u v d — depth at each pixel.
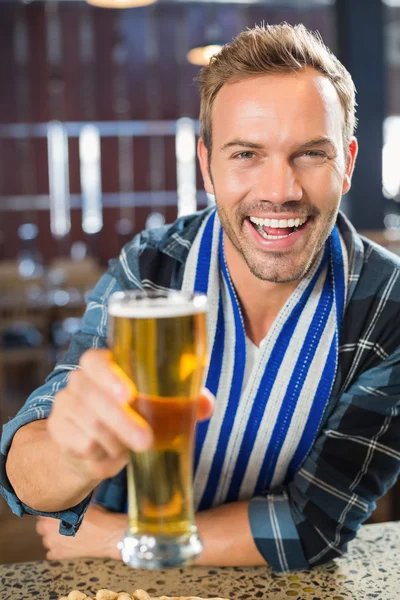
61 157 8.56
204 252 1.22
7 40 8.27
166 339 0.60
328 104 1.03
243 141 1.02
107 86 8.56
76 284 5.86
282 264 1.06
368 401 1.18
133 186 8.77
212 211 1.29
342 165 1.07
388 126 9.09
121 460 0.66
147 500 0.65
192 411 0.64
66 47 8.41
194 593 0.99
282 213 1.02
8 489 0.98
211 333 1.20
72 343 1.21
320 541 1.10
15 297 5.21
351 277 1.19
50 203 8.59
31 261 8.52
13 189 8.48
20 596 0.97
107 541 1.17
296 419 1.21
